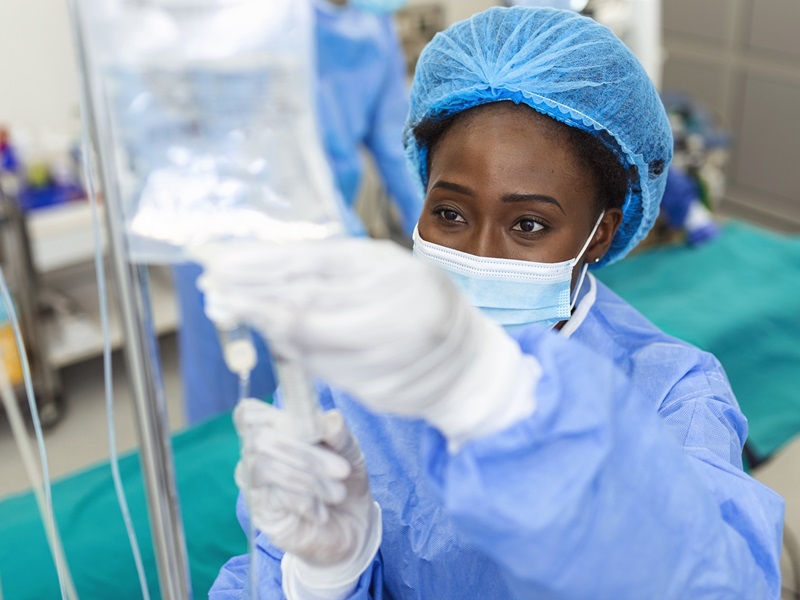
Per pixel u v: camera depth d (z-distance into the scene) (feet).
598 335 3.17
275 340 1.59
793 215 14.32
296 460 2.11
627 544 1.76
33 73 9.80
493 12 3.07
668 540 1.85
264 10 1.52
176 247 1.61
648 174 3.11
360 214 12.92
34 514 5.12
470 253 2.93
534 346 1.98
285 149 1.61
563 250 2.89
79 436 9.29
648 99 2.94
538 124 2.82
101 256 1.96
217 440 5.82
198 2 1.51
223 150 1.58
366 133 8.09
